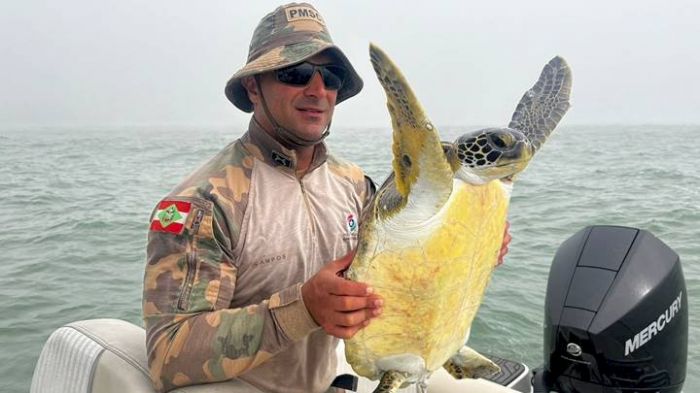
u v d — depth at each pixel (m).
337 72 0.99
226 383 0.90
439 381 1.25
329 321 0.77
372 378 0.95
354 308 0.76
